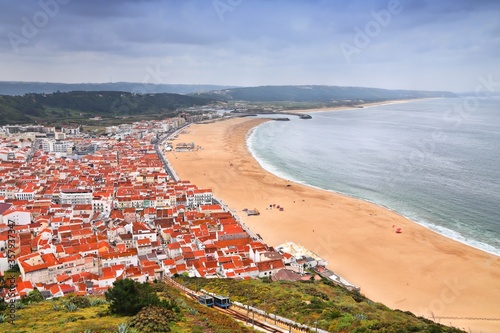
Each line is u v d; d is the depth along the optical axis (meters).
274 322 71.00
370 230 157.75
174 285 108.19
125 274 112.88
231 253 133.12
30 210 161.88
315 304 79.88
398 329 60.97
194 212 170.75
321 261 129.62
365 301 92.00
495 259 130.62
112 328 56.34
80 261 117.56
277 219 172.00
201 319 64.44
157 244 139.38
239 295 92.06
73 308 70.25
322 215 175.88
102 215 173.50
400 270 124.62
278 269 123.94
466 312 100.88
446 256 133.25
